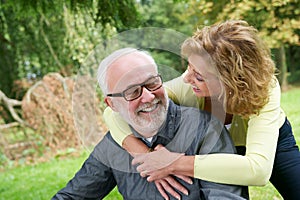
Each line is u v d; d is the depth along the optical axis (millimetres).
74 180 2146
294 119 6348
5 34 8539
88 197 2139
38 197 4855
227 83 1983
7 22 8336
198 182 1992
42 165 6758
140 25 4684
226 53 1978
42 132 7250
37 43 8484
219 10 6992
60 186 5195
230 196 1922
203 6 6875
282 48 9820
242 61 1985
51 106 7195
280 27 6953
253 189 3820
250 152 2004
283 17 7082
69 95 7246
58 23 8016
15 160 7297
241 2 6379
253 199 3701
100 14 4500
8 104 7367
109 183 2150
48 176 5883
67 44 7996
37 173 6195
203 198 1992
